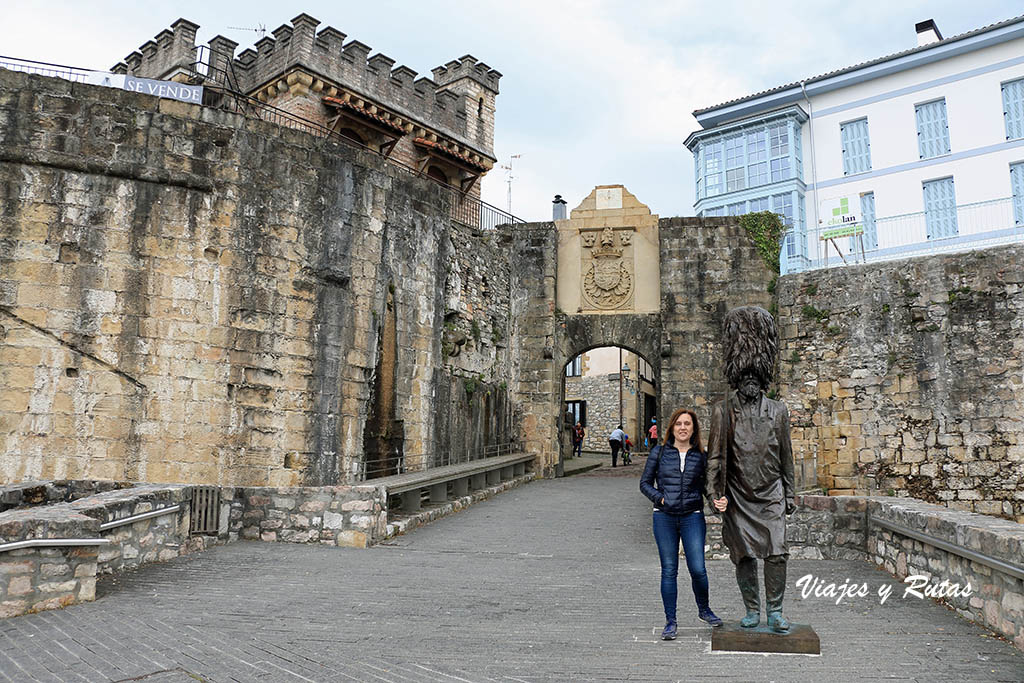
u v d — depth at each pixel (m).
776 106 32.06
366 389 13.62
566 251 22.22
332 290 13.14
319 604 6.56
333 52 24.77
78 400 11.17
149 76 25.52
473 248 18.98
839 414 16.45
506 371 21.05
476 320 18.86
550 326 21.48
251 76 25.61
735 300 20.28
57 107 11.52
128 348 11.48
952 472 15.07
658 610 6.48
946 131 28.67
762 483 5.21
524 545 10.46
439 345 16.28
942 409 15.33
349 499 10.21
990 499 14.62
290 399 12.48
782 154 31.05
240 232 12.34
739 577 5.30
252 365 12.20
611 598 7.01
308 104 24.00
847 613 6.30
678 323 20.53
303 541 10.14
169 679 4.38
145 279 11.68
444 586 7.53
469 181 29.84
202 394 11.80
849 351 16.52
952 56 28.70
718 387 20.06
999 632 5.48
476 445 18.47
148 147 11.90
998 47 27.89
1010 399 14.66
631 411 33.38
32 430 10.93
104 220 11.57
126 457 11.30
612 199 22.11
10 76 11.37
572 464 25.12
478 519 12.98
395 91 26.92
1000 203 26.91
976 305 15.23
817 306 17.05
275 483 12.17
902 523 7.55
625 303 21.58
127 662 4.69
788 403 17.05
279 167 12.83
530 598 6.99
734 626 5.38
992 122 27.72
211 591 7.00
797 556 9.03
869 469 15.95
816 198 30.78
